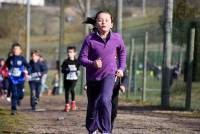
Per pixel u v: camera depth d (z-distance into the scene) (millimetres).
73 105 26344
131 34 53938
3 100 37938
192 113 24094
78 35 106688
